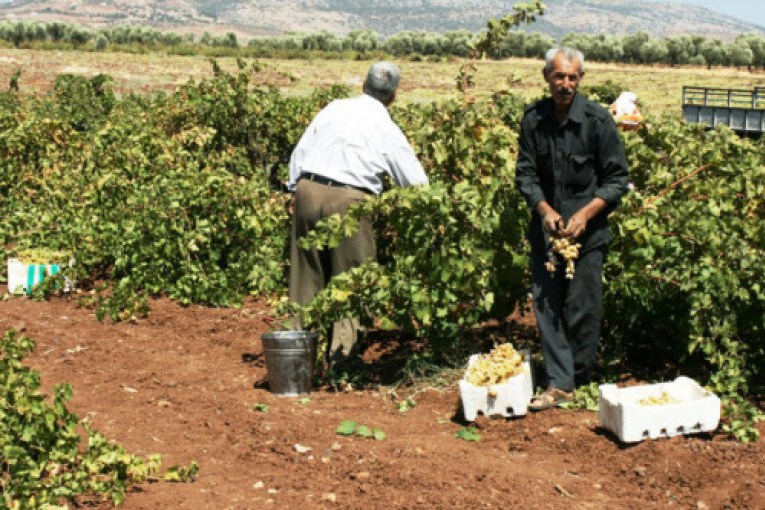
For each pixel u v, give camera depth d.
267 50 93.69
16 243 12.09
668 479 5.41
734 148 9.13
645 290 7.09
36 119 15.10
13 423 5.12
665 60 108.50
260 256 10.12
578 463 5.71
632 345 7.68
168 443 6.06
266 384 7.39
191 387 7.25
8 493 4.83
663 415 5.84
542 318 6.62
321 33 110.62
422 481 5.31
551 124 6.41
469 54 9.48
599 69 94.69
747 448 5.67
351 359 7.56
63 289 10.49
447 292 7.16
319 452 5.84
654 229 7.08
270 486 5.38
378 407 6.84
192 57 80.31
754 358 7.07
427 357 7.58
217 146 15.21
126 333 8.91
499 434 6.16
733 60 106.81
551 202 6.53
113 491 5.09
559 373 6.58
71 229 11.28
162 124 15.21
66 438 5.30
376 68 7.38
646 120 9.26
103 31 99.75
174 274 10.34
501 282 7.53
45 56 68.50
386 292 7.17
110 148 13.12
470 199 7.13
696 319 6.80
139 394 7.02
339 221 7.14
